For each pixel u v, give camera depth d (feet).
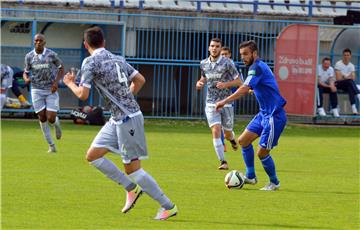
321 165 103.96
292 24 156.76
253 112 168.35
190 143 126.72
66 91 164.66
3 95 143.13
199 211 68.44
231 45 168.45
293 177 91.71
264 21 168.04
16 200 71.61
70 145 117.60
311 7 175.52
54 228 59.98
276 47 157.69
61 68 107.86
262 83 79.71
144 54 166.50
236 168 98.48
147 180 63.72
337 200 76.13
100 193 76.23
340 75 164.35
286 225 63.21
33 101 108.27
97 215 65.62
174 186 82.12
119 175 65.72
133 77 65.26
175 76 167.94
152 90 169.68
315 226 63.16
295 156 113.60
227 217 66.03
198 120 166.50
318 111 162.81
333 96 163.02
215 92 98.48
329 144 131.95
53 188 78.48
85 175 87.66
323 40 168.14
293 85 157.79
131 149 64.03
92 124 153.17
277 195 78.28
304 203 73.97
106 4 168.35
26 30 163.12
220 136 97.71
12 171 89.30
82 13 160.56
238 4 177.06
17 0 164.76
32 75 107.55
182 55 167.43
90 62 63.52
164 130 148.46
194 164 101.04
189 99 167.94
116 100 63.87
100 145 65.00
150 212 67.46
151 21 165.89
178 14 169.78
